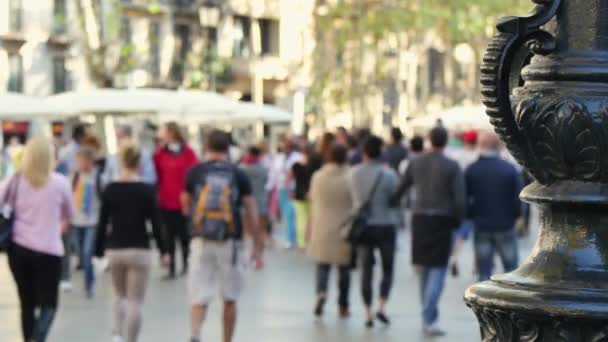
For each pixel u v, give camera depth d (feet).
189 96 193.57
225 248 78.95
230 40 414.62
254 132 379.55
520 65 23.91
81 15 259.39
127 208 79.41
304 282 126.52
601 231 22.56
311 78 347.77
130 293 79.61
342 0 331.98
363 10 332.39
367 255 97.71
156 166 131.44
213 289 79.20
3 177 223.10
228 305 79.51
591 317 21.63
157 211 80.23
